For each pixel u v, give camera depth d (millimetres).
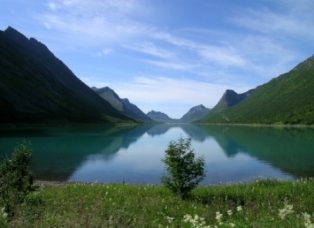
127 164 36281
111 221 7316
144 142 71000
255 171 31000
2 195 9430
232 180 26141
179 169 12938
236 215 9352
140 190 14391
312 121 173250
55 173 29812
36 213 8539
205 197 12750
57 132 100375
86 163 36750
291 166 33938
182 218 9273
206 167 33719
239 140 75062
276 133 105250
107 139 76688
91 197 12461
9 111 135500
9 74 187375
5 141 61344
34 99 179125
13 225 6785
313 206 10328
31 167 32812
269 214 9117
